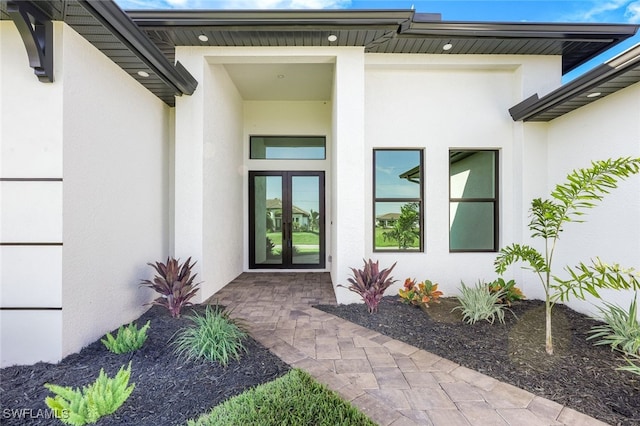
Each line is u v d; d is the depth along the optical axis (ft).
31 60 7.84
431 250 15.90
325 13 11.91
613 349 9.26
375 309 13.02
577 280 8.67
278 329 11.23
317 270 22.65
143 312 12.50
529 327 11.25
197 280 14.40
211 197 15.58
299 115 22.52
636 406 6.73
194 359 8.16
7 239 8.29
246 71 17.57
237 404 6.11
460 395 7.22
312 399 6.33
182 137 14.37
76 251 8.92
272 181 22.75
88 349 9.02
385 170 16.51
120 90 11.12
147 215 13.08
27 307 8.30
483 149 16.14
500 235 16.01
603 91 11.24
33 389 6.97
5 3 7.09
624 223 10.96
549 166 14.90
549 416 6.45
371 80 15.90
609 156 11.58
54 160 8.34
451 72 15.93
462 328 11.21
